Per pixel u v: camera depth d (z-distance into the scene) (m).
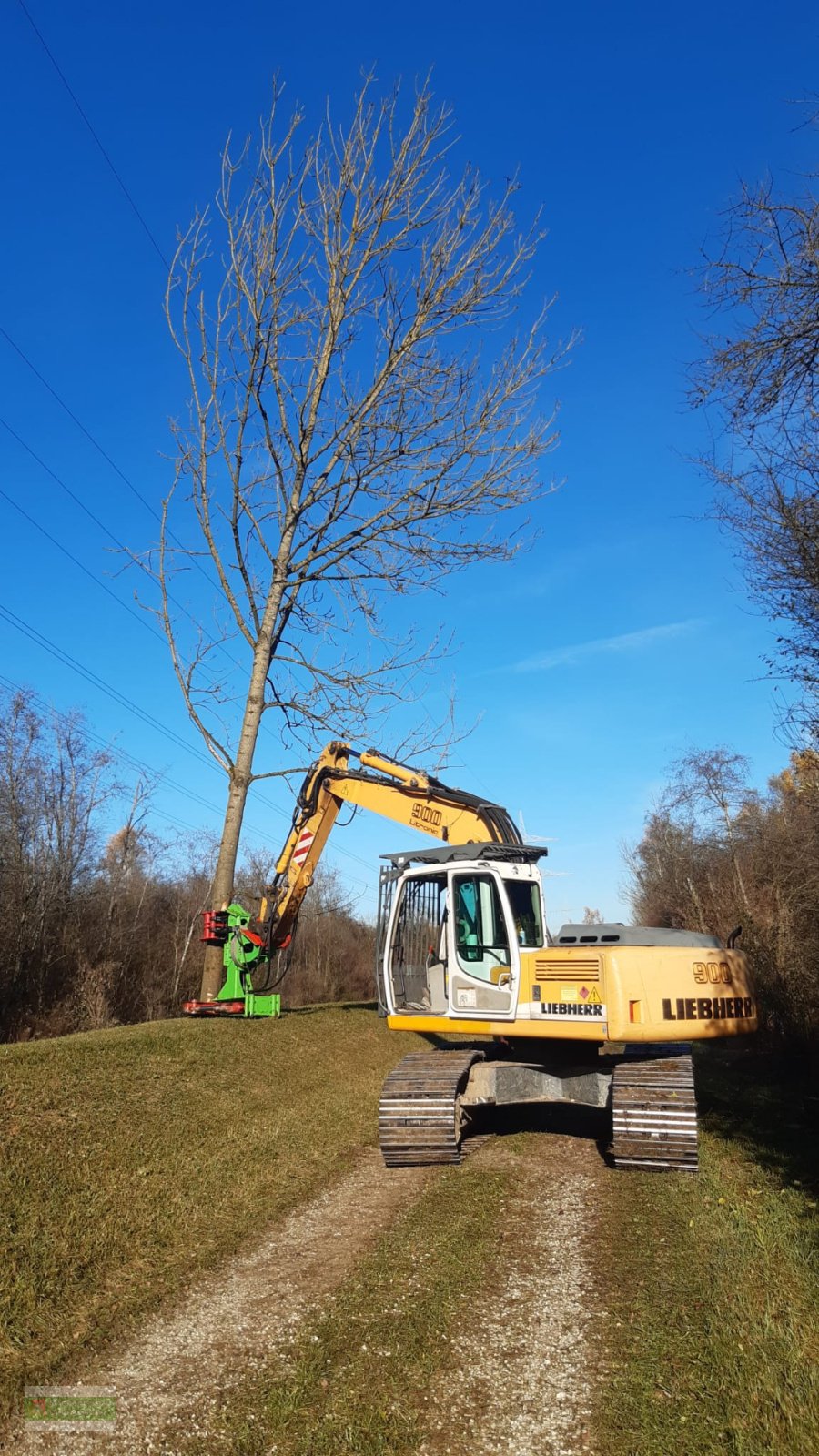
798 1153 8.91
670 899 32.88
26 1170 6.94
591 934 10.66
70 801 27.08
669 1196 7.25
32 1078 8.99
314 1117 10.34
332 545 16.80
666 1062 9.40
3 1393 4.25
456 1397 4.11
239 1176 7.88
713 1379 4.11
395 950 10.72
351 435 16.20
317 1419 3.95
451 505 16.52
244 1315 5.10
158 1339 4.84
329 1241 6.37
